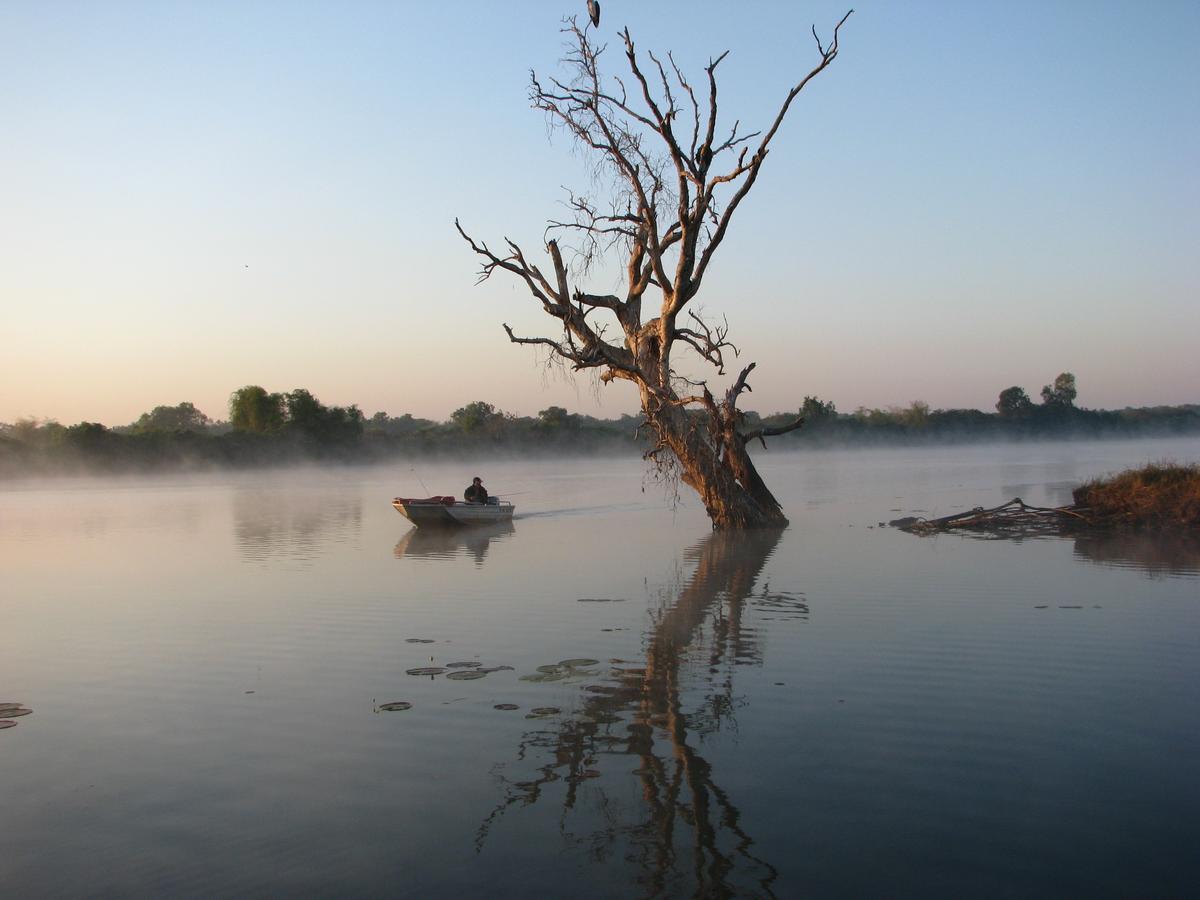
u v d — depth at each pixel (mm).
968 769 9516
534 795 9094
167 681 13367
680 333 33469
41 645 15742
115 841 8305
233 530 35000
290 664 14180
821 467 78938
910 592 19094
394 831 8398
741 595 19188
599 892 7293
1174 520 29328
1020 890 7211
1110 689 12039
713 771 9578
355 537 32062
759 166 29031
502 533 32719
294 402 101688
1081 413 166000
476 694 12367
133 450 86750
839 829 8258
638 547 28031
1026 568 22031
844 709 11438
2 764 10180
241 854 8016
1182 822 8289
